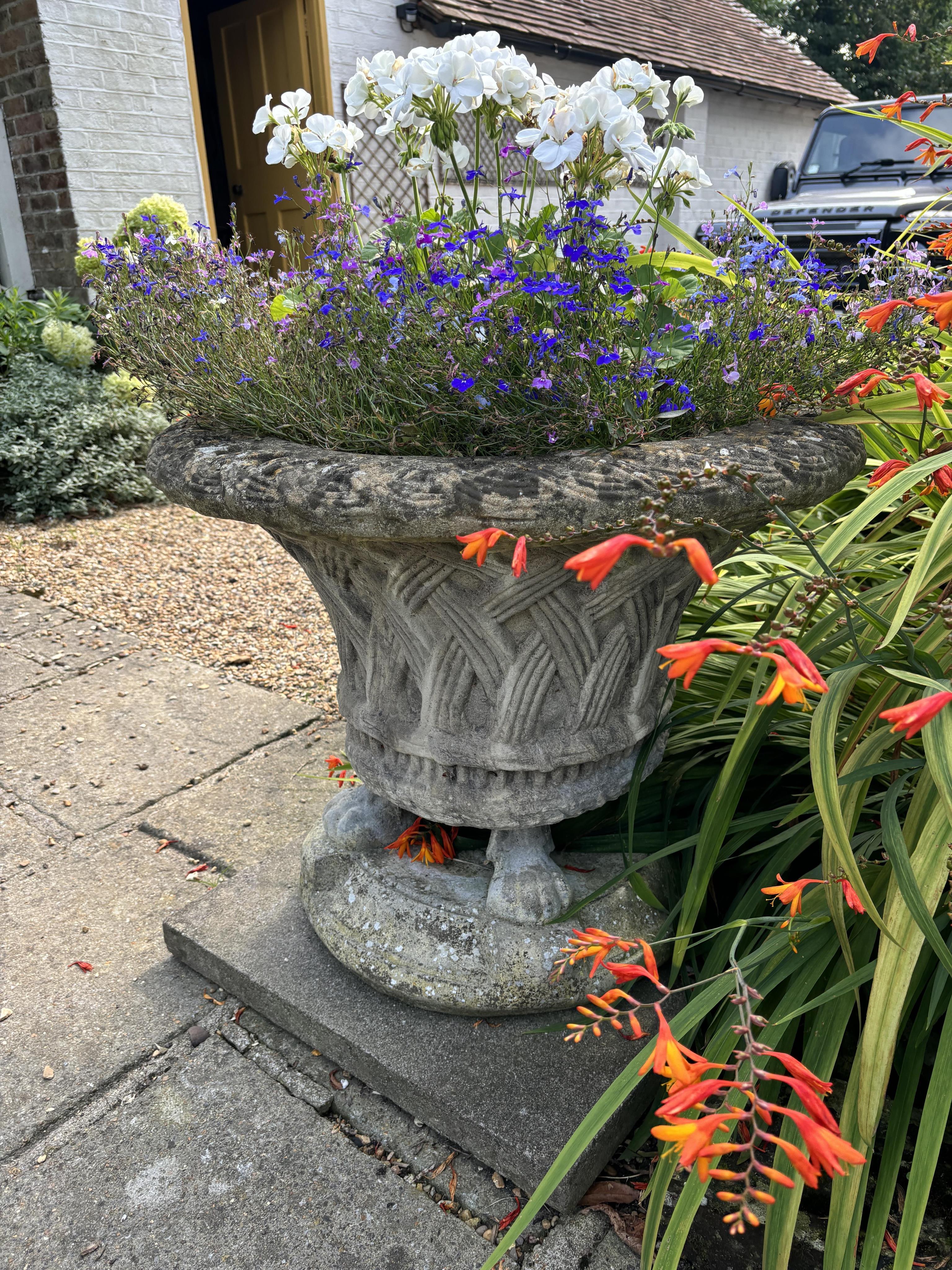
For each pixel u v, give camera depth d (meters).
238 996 1.72
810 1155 0.75
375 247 1.41
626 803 1.79
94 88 5.31
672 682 1.65
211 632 3.49
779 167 7.64
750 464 1.20
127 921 1.97
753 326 1.36
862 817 1.60
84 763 2.58
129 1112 1.50
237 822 2.29
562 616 1.33
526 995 1.51
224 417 1.51
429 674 1.44
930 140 1.64
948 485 1.27
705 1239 1.27
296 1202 1.34
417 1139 1.45
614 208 7.18
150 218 1.84
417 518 1.14
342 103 6.87
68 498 4.74
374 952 1.58
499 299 1.26
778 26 19.38
